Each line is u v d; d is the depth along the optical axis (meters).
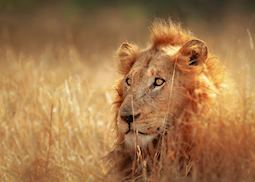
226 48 15.84
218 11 37.69
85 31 33.00
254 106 11.00
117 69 11.66
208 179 10.09
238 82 11.45
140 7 41.97
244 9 38.47
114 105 11.23
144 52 11.15
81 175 11.18
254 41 20.16
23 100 13.62
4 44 23.38
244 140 10.21
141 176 10.55
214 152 10.19
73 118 12.94
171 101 10.58
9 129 12.74
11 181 11.30
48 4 40.00
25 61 17.08
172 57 10.81
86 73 16.58
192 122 10.37
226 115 10.37
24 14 37.06
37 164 11.19
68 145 12.38
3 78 14.76
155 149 10.56
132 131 10.44
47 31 32.16
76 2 42.06
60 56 17.92
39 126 12.91
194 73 10.69
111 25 36.72
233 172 10.04
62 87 14.18
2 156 11.97
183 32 11.51
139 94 10.59
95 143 12.45
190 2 37.56
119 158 10.87
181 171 10.41
